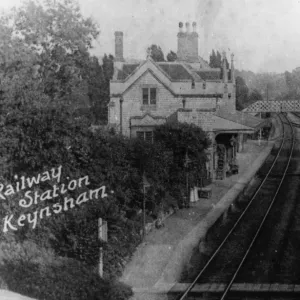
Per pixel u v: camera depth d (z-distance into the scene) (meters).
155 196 22.47
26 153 16.42
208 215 24.59
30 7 28.42
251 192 31.41
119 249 16.80
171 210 24.83
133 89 34.16
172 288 15.39
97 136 19.64
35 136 16.41
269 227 22.80
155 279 16.11
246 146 53.00
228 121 33.75
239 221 24.16
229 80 44.06
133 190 21.00
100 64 42.53
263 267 17.34
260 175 37.31
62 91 29.05
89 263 15.30
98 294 13.66
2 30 26.08
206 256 18.73
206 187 31.50
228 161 38.25
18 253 15.14
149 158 21.56
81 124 17.81
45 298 13.25
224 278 16.33
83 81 31.16
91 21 30.12
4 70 25.09
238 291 15.12
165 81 33.94
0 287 13.62
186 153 26.42
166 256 18.27
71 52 29.94
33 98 16.98
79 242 15.36
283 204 27.56
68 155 17.11
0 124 16.33
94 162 18.58
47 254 15.41
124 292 14.55
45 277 13.75
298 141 54.81
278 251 19.11
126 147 21.23
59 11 29.05
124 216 19.59
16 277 13.64
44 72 28.45
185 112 31.33
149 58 34.12
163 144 26.12
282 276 16.41
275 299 14.57
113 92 34.19
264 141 56.75
